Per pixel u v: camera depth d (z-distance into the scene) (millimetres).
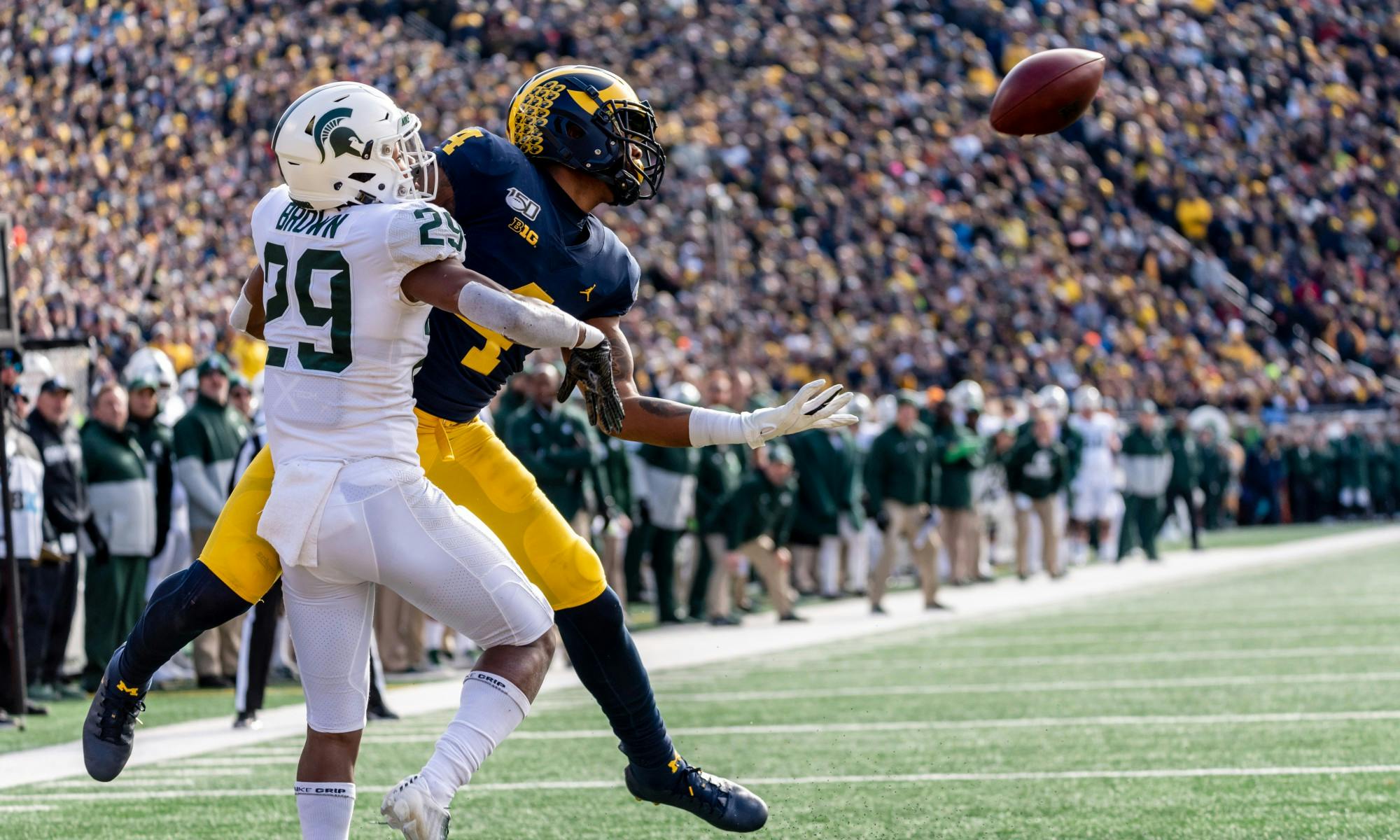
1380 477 100312
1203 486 88438
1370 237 130000
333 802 12625
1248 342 115750
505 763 22125
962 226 109875
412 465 12453
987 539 64312
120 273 70500
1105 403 95312
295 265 12297
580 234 14375
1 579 28781
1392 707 25141
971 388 59875
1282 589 50281
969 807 18078
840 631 42406
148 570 35688
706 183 100875
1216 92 131375
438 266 12086
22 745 25047
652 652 37844
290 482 12180
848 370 90625
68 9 92062
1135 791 18781
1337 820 16828
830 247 105500
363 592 12680
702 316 88500
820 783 19922
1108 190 118688
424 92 100438
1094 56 15750
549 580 14258
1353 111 135125
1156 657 33156
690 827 17406
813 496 53438
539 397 37844
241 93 93625
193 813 18625
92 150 85125
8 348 26109
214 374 35219
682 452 46750
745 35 118312
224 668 35500
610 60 114125
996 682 29953
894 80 117500
